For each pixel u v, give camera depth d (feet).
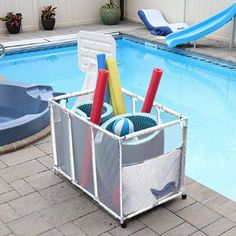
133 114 13.58
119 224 12.50
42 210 13.15
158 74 13.67
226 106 25.57
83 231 12.24
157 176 12.55
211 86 28.86
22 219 12.76
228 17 32.19
